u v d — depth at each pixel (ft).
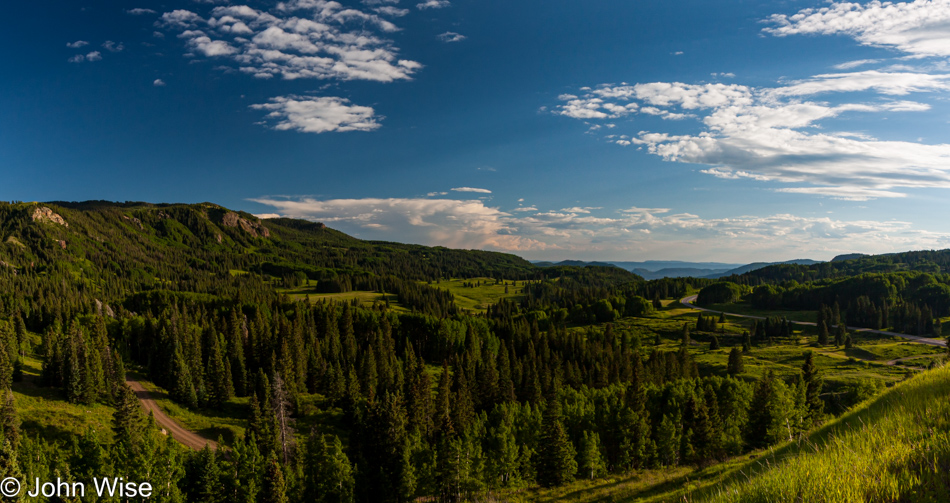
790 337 630.33
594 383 401.90
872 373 409.28
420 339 592.60
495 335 588.50
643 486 143.33
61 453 227.61
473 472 211.41
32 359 416.26
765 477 29.32
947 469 24.57
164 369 404.36
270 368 419.54
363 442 252.21
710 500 32.58
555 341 543.39
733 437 236.84
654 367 410.72
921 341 552.41
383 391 358.64
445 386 333.83
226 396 366.43
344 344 499.92
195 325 504.43
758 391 245.45
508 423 260.21
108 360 353.31
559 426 218.79
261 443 251.60
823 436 47.11
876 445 31.48
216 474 205.16
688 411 251.60
